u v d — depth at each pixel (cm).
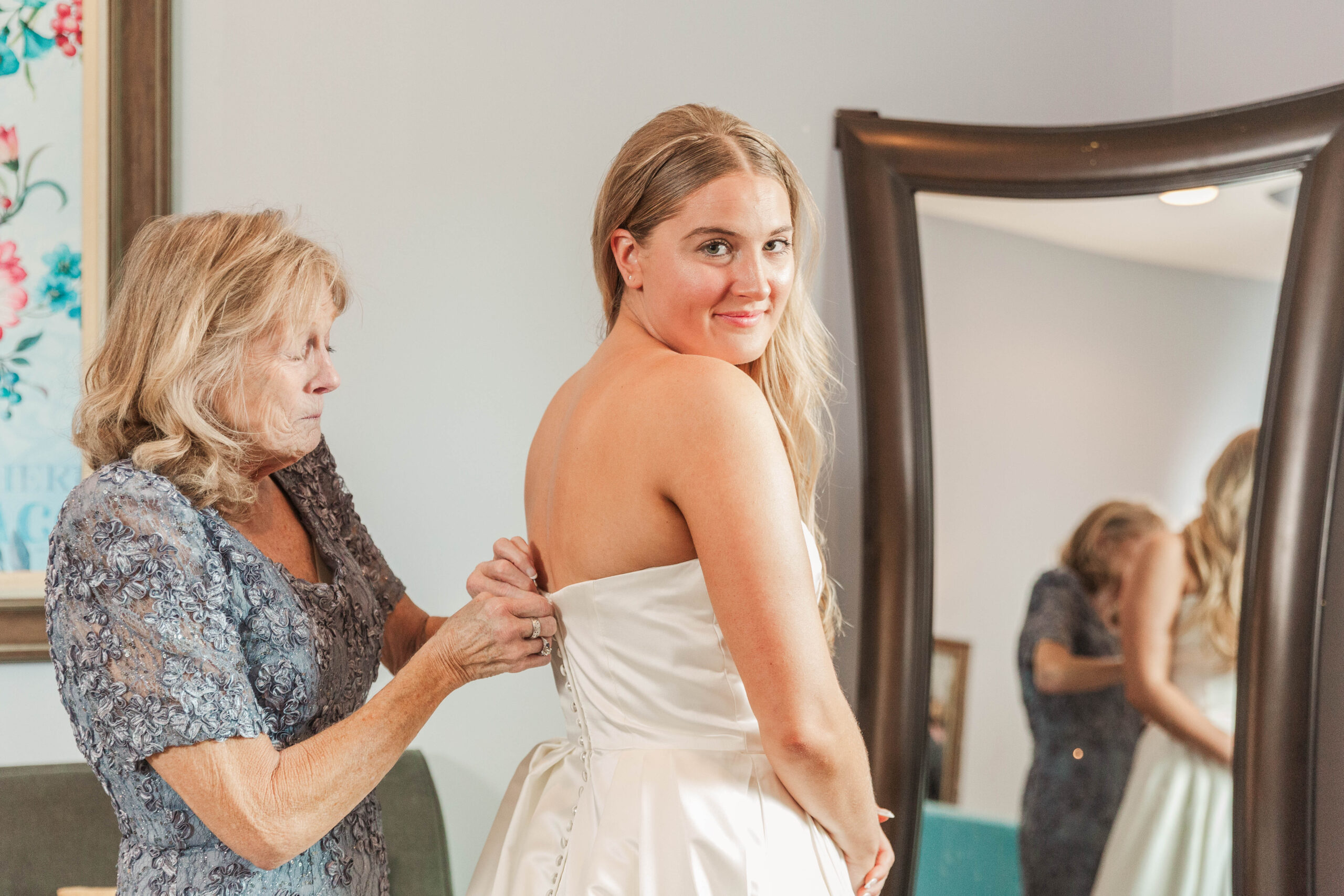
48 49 175
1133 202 177
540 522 109
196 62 180
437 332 188
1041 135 182
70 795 167
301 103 183
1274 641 161
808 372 120
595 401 98
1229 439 170
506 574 108
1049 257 182
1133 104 212
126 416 102
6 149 174
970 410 184
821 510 198
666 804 91
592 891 89
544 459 110
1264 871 160
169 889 99
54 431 176
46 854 163
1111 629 176
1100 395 178
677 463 87
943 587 184
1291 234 166
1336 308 160
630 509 92
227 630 97
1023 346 182
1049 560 180
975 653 182
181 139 179
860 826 96
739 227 97
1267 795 161
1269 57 191
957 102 207
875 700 182
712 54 198
